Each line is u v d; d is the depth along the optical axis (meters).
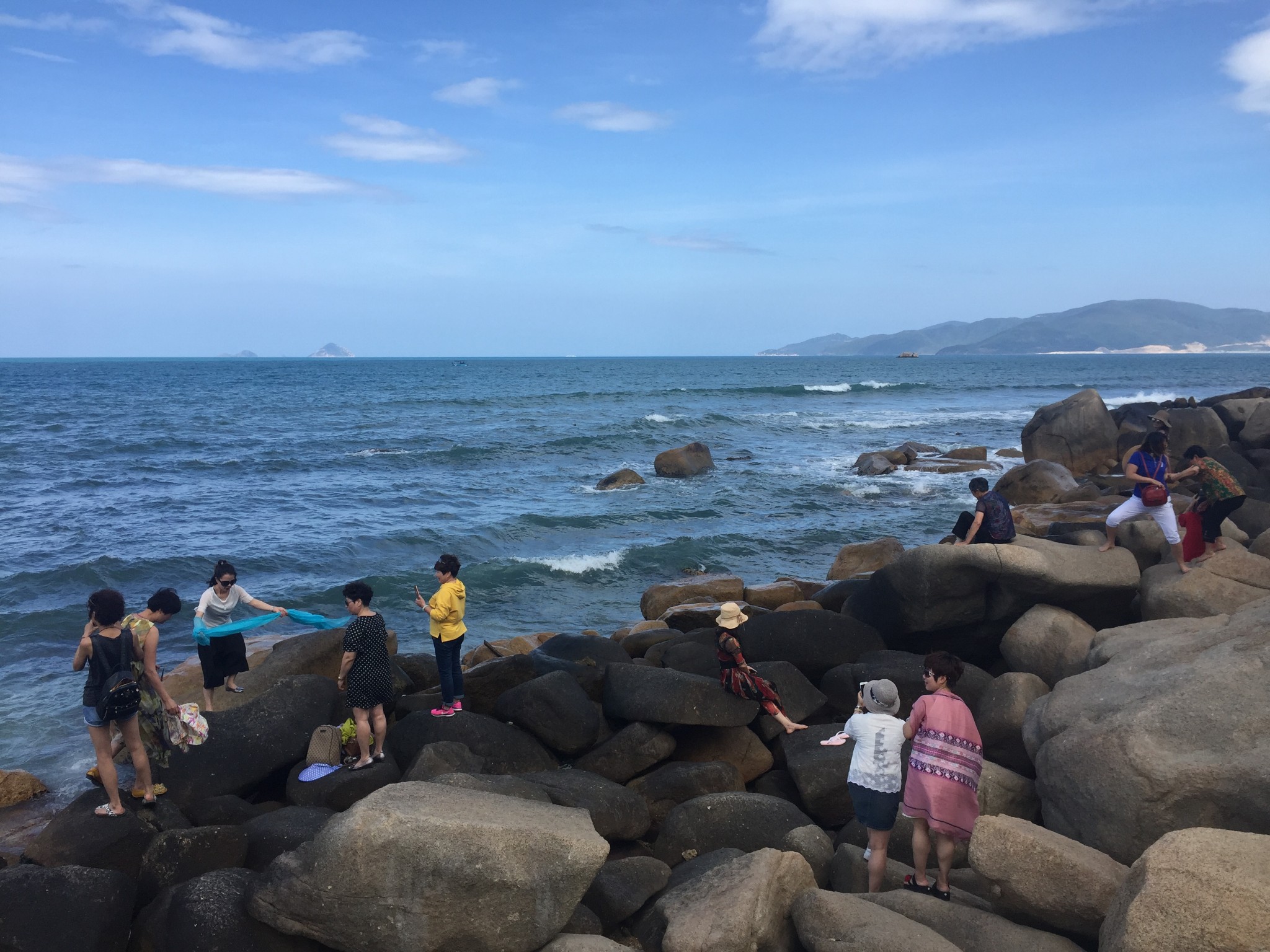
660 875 6.37
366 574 18.11
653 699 8.13
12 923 5.07
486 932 4.89
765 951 5.07
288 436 42.00
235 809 7.02
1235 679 5.68
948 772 5.61
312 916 4.86
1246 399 25.44
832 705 9.05
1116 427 27.50
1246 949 3.78
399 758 7.93
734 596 14.59
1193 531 9.02
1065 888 4.71
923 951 4.50
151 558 18.52
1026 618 8.70
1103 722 5.91
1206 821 5.23
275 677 9.68
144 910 5.51
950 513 24.05
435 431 44.00
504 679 9.29
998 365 195.25
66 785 8.51
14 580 16.98
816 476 30.17
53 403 63.25
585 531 22.25
